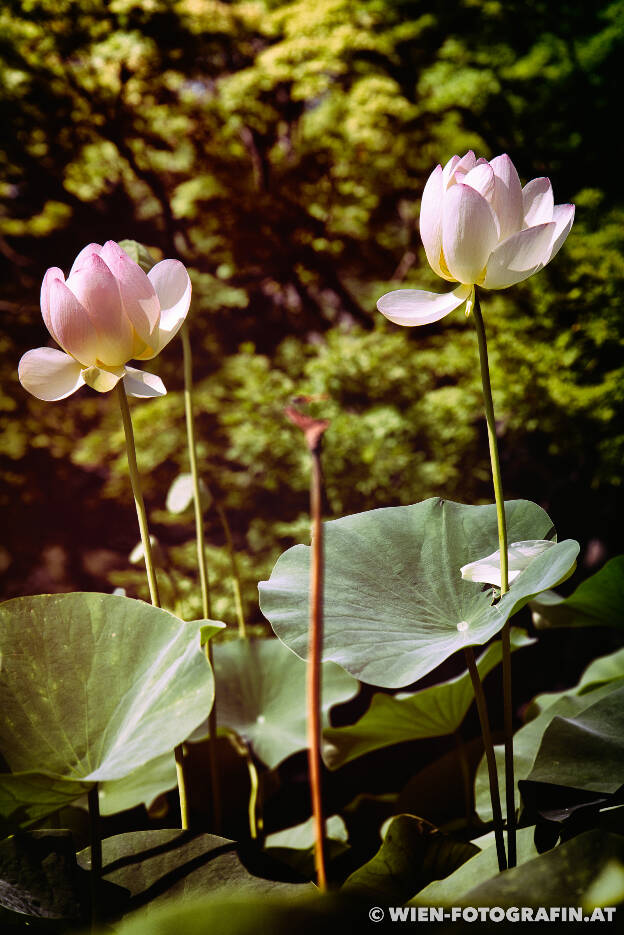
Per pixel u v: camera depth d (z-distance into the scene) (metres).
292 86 8.77
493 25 7.39
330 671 2.13
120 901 1.34
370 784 4.47
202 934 1.16
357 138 7.89
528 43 7.32
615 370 5.65
